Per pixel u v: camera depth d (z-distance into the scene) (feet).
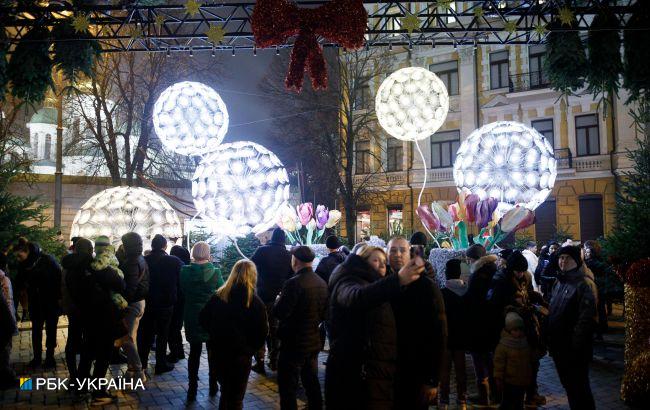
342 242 53.21
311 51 25.21
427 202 86.53
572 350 15.53
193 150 35.42
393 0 31.24
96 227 36.76
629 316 19.62
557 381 22.63
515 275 17.29
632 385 18.88
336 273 11.85
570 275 16.15
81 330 20.62
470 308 17.70
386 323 11.27
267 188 31.48
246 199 30.96
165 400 19.67
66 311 20.47
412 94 33.35
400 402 11.73
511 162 34.01
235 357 15.19
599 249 31.73
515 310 16.67
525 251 32.71
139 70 69.56
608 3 26.99
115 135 69.46
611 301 32.71
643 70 25.81
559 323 15.92
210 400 19.70
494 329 17.44
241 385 15.23
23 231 38.60
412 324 11.84
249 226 31.76
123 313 19.16
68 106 68.64
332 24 25.17
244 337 15.26
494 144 34.60
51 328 24.39
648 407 18.56
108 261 18.74
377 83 91.09
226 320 15.26
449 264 18.42
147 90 69.97
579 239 73.87
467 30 31.42
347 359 11.09
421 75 33.73
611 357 26.63
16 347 29.19
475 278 17.74
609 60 26.43
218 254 54.54
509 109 80.38
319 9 25.26
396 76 33.96
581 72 27.09
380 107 34.24
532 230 77.97
